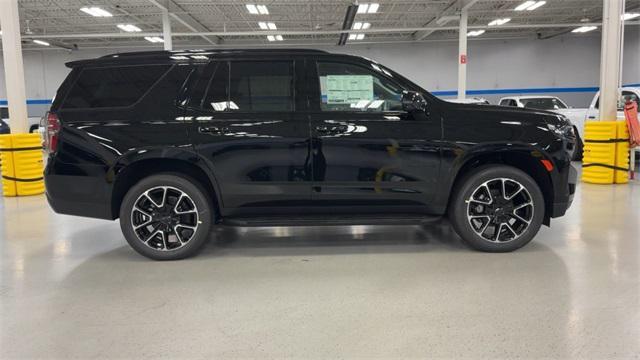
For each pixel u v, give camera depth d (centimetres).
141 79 376
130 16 1653
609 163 749
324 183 371
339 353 231
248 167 369
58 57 2255
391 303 292
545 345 237
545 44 2202
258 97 375
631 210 556
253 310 284
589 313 273
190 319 272
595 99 987
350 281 332
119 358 229
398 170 371
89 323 268
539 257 381
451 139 371
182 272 357
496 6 1630
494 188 385
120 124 364
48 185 371
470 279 332
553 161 378
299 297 304
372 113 373
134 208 372
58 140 366
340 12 1622
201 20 1747
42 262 388
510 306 285
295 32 1688
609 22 737
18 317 278
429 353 230
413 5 1559
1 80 2233
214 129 365
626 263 362
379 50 2241
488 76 2236
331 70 379
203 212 377
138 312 283
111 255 407
